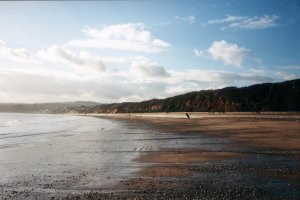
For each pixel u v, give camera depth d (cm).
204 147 2469
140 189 1229
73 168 1712
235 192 1148
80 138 3503
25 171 1648
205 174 1467
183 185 1271
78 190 1242
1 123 8150
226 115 8388
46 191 1238
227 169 1566
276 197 1084
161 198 1096
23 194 1201
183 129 4612
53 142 3103
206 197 1096
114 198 1113
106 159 1992
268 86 11200
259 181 1309
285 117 6141
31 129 5531
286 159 1823
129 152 2289
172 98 15400
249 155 1997
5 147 2755
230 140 2900
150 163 1816
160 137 3431
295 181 1302
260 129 3888
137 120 9125
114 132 4356
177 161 1856
